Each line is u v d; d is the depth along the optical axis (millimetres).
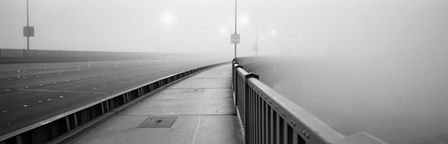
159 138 5391
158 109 8305
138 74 22234
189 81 17250
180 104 9133
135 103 9203
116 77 19453
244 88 4906
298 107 1886
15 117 7383
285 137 2008
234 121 6703
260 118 3223
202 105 8922
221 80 17922
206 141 5203
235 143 5082
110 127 6215
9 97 10656
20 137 4492
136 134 5660
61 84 15062
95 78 18625
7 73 21469
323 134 1163
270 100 2494
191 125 6359
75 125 5969
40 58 32312
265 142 2920
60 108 8578
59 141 4957
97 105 7145
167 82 15148
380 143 880
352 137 1000
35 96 10891
